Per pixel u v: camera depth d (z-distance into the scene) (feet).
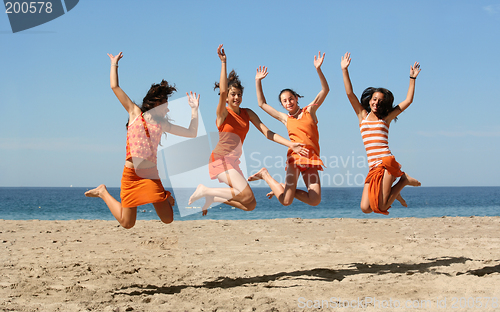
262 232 31.09
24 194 249.75
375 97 15.90
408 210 101.96
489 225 34.81
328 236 28.66
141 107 14.21
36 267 17.89
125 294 13.52
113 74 14.19
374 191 15.48
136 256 21.06
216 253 22.02
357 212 91.45
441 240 25.85
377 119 16.08
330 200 138.41
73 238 27.58
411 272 16.29
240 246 24.47
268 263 19.12
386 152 15.66
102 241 26.32
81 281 15.44
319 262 19.12
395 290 13.44
